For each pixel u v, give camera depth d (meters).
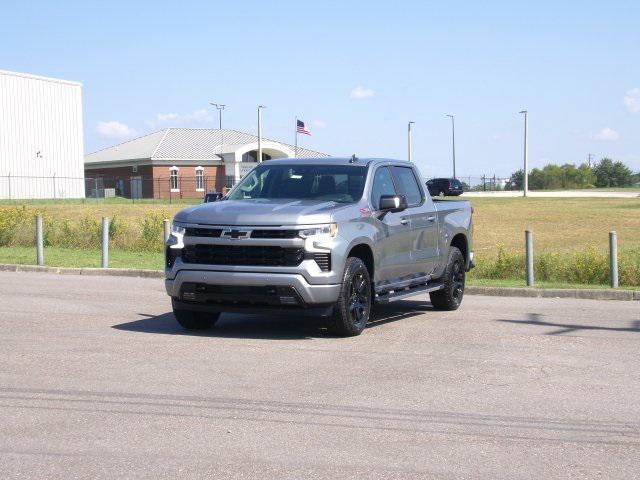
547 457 5.79
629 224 42.34
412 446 6.00
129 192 87.06
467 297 15.74
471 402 7.30
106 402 7.10
